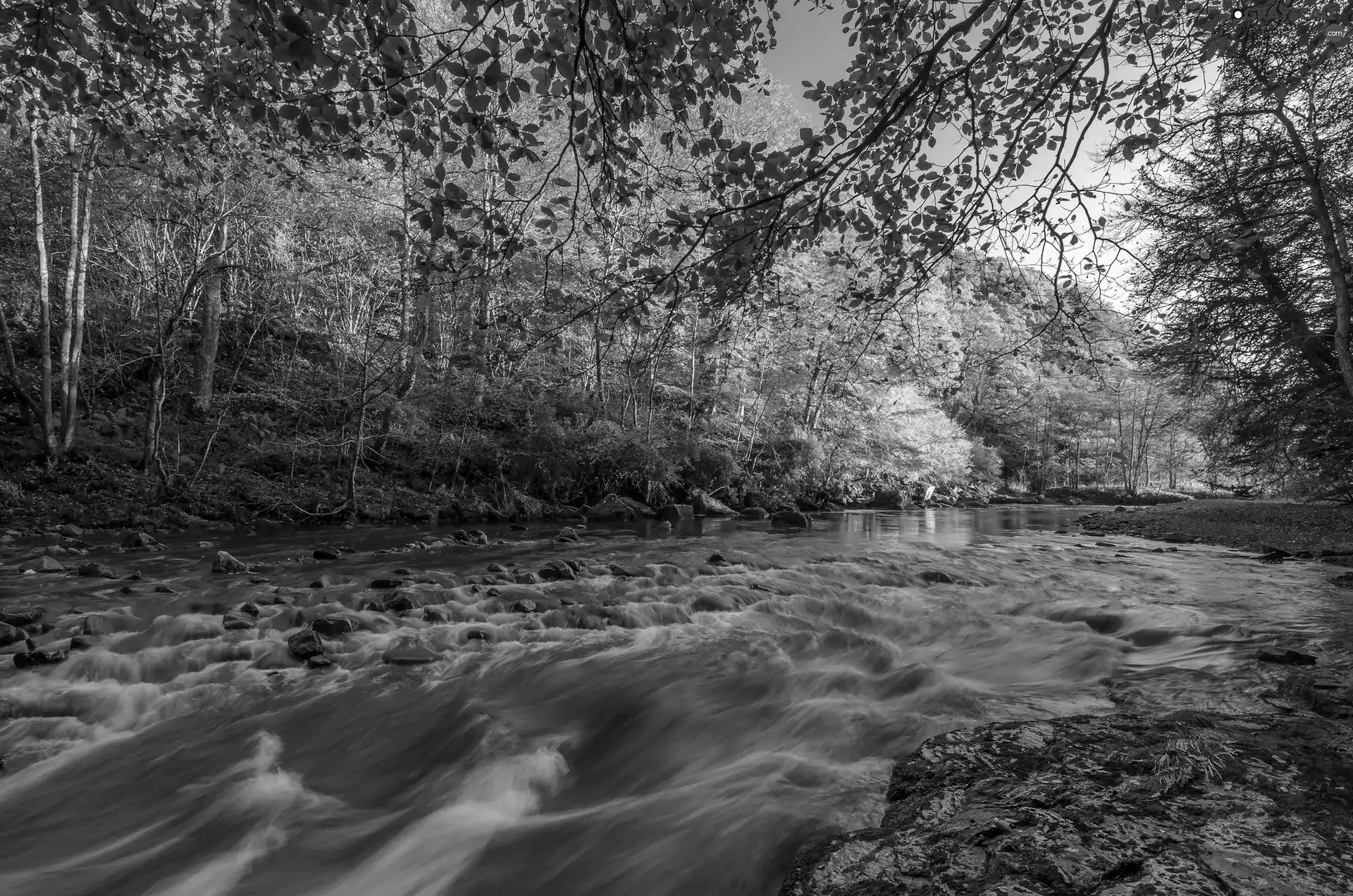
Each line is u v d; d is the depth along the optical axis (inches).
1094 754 119.9
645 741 180.7
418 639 259.0
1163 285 545.3
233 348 881.5
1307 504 781.9
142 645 246.2
